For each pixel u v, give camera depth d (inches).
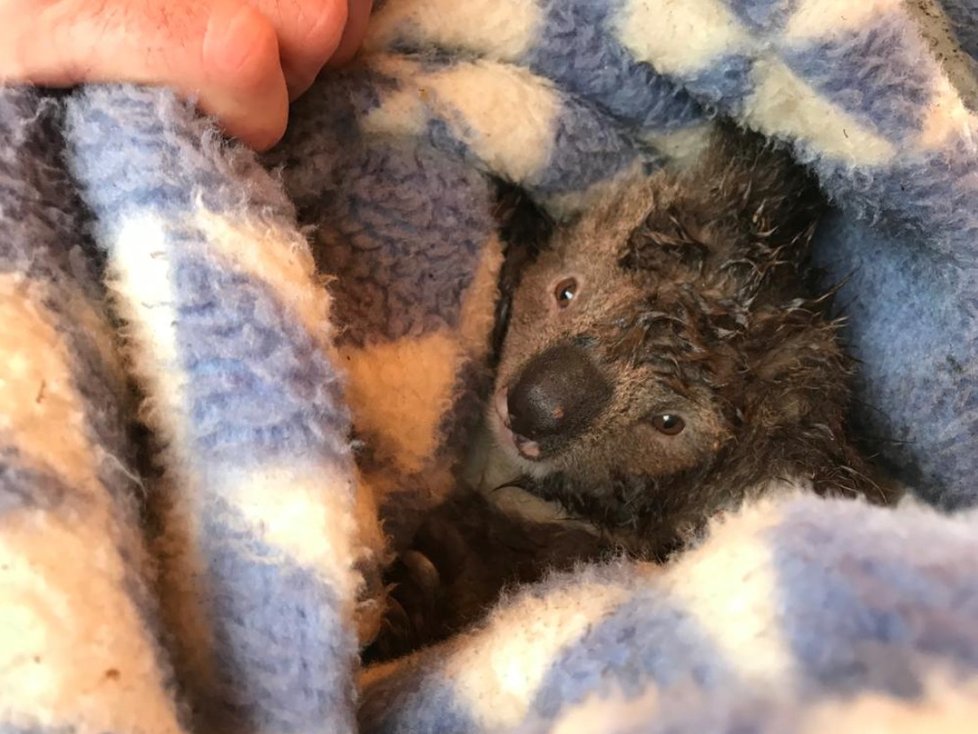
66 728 4.0
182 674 5.0
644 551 8.3
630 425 8.4
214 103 5.9
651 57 8.4
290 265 5.7
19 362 4.7
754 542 4.7
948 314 8.1
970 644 4.1
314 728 4.9
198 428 5.3
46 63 5.6
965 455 8.2
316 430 5.3
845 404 8.7
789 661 4.2
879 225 8.2
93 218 5.6
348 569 5.2
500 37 8.4
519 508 8.8
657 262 8.8
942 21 8.9
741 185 9.0
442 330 7.9
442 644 6.3
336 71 7.6
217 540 5.1
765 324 8.6
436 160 8.0
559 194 9.1
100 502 4.7
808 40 7.5
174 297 5.3
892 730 3.9
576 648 4.9
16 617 4.1
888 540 4.5
